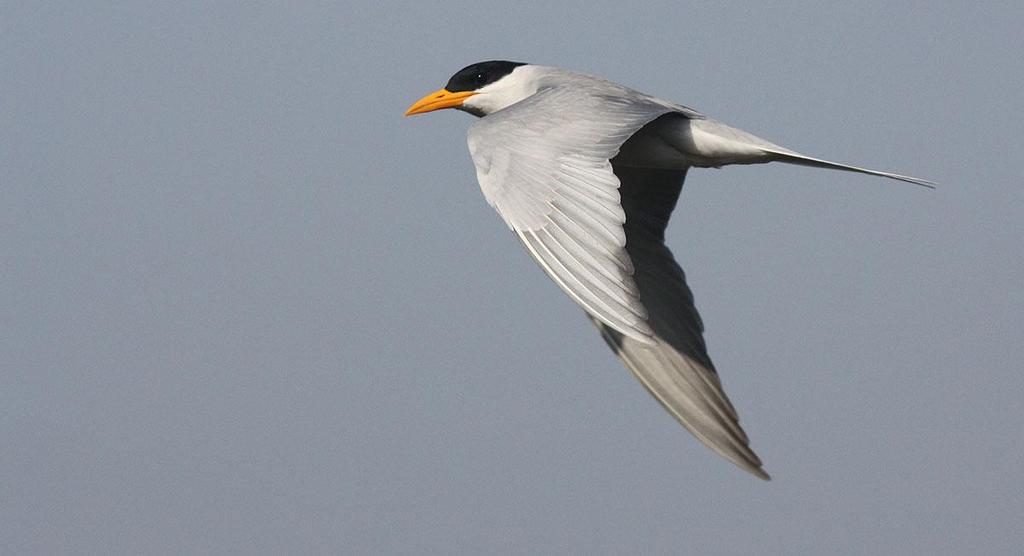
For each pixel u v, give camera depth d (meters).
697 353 12.94
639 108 11.22
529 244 10.18
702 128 12.57
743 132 12.50
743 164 12.71
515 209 10.38
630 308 9.65
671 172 13.80
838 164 11.99
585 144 10.68
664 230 13.73
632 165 13.20
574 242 10.05
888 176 11.81
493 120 11.27
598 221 10.09
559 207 10.27
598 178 10.37
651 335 9.54
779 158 12.30
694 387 12.69
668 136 12.68
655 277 13.45
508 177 10.61
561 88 11.69
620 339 12.85
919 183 11.68
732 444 12.38
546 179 10.48
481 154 10.88
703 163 12.86
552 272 9.97
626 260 9.84
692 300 13.27
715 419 12.52
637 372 12.75
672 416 12.59
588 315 12.92
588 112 11.05
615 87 13.31
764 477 11.98
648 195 13.80
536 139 10.84
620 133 10.73
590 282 9.83
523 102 11.55
